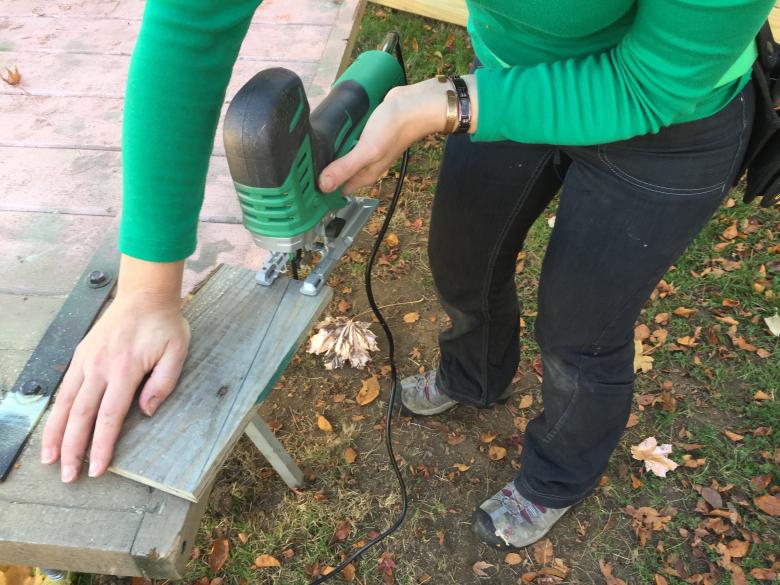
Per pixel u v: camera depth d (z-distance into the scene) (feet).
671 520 6.07
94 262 4.10
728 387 6.97
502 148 3.90
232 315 3.37
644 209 3.30
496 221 4.30
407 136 2.89
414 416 6.79
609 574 5.77
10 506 2.79
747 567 5.75
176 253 2.81
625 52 2.54
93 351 2.89
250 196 2.74
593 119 2.65
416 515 6.14
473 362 5.67
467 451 6.56
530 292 7.85
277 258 3.59
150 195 2.60
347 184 3.24
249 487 6.31
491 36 3.07
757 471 6.34
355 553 5.75
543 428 4.96
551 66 2.74
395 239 8.49
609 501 6.20
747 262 8.02
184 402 2.99
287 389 7.09
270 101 2.48
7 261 4.31
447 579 5.79
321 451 6.56
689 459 6.43
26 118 5.58
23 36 6.70
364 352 7.23
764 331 7.40
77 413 2.81
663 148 3.10
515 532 5.76
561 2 2.51
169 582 5.76
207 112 2.47
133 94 2.38
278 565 5.86
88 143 5.31
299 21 6.62
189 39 2.24
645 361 7.16
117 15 7.02
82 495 2.81
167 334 2.99
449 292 4.97
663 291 7.80
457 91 2.77
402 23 11.02
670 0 2.15
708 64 2.31
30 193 4.84
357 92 3.29
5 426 3.15
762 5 2.13
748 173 3.55
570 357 4.14
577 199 3.54
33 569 5.34
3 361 3.66
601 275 3.58
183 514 2.75
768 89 3.11
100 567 2.81
